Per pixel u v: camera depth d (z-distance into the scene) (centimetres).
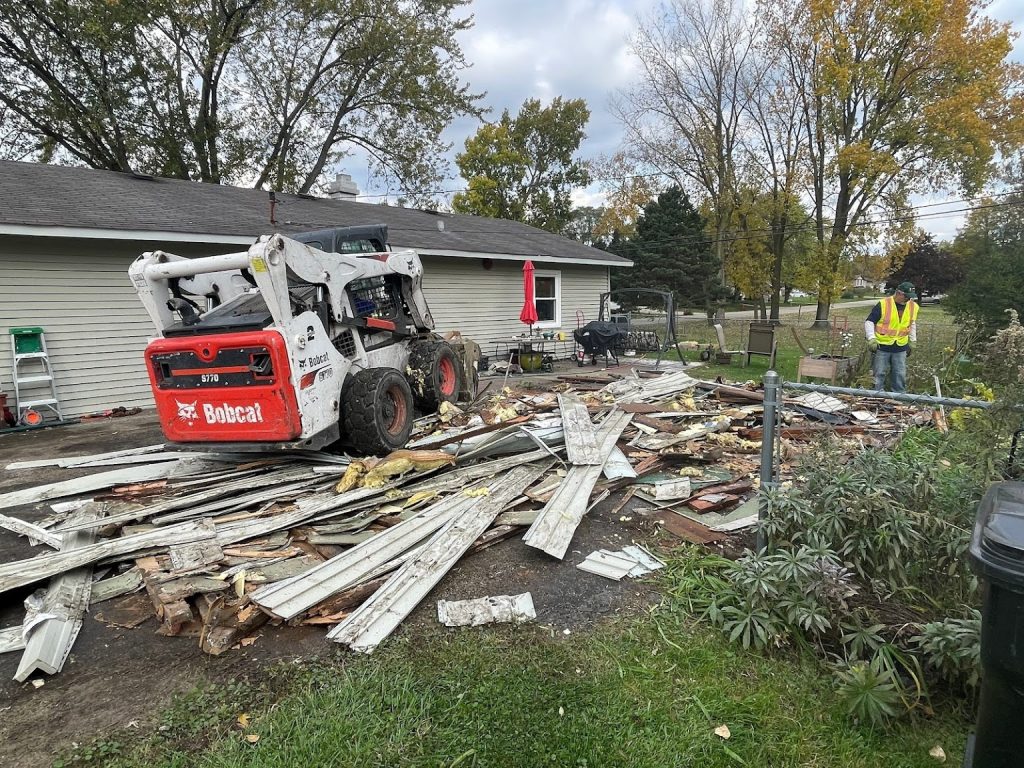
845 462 321
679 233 3116
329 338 486
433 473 440
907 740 204
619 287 3241
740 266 2705
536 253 1311
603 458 462
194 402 427
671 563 330
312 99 2211
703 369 1225
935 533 258
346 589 292
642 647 256
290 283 477
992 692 142
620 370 1178
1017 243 1220
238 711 221
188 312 452
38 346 757
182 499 401
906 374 812
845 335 1209
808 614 240
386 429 495
